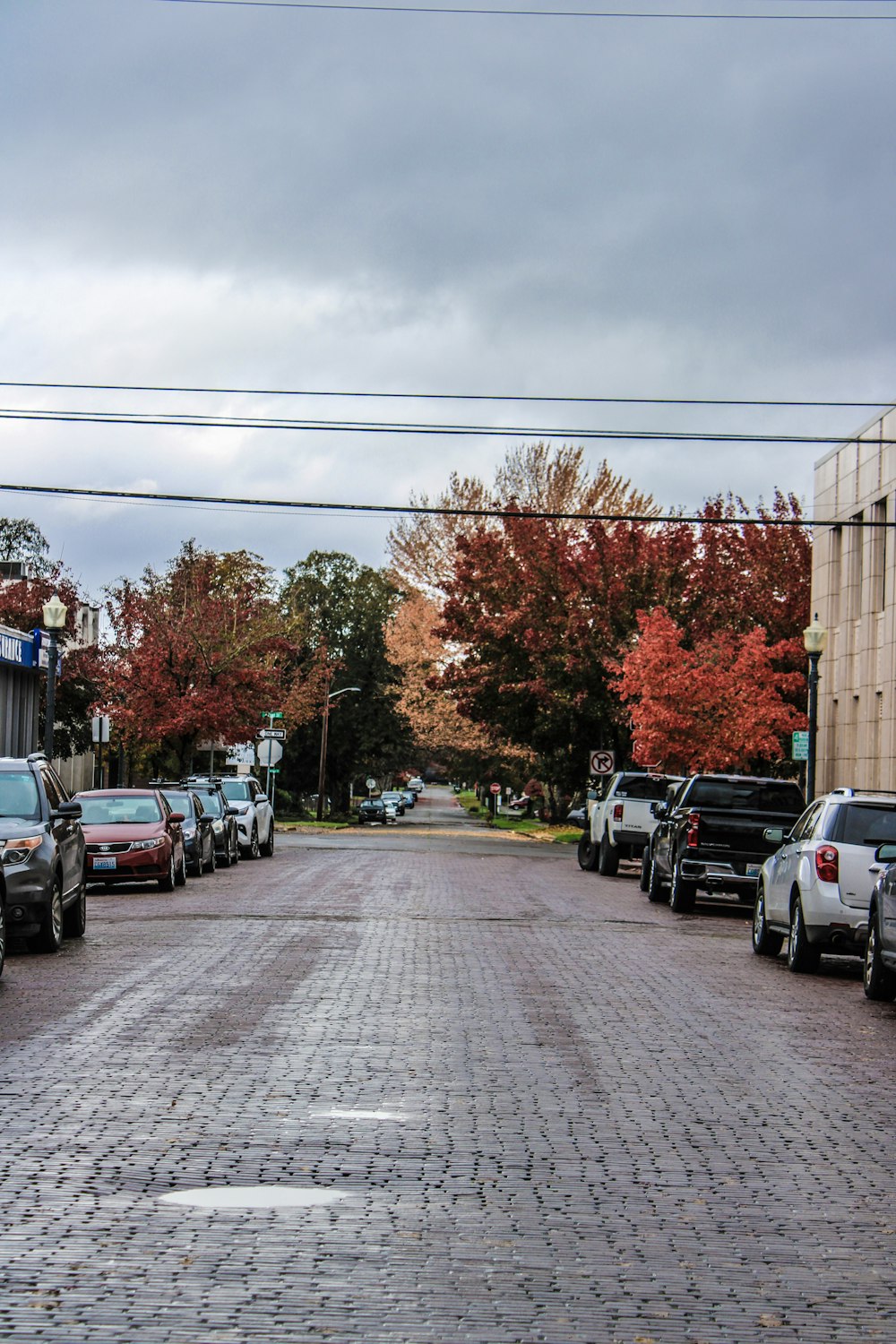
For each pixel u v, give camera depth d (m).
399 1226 6.62
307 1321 5.43
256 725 53.72
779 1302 5.83
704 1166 7.90
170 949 16.73
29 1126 8.33
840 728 40.81
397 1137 8.25
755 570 50.72
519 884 29.89
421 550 68.00
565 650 53.88
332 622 98.00
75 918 17.91
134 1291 5.70
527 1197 7.15
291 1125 8.43
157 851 24.88
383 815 84.81
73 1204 6.82
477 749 76.75
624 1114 9.05
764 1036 12.12
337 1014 12.29
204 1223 6.57
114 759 61.69
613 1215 6.92
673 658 42.91
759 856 23.94
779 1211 7.10
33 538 68.56
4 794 16.88
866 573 38.66
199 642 50.28
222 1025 11.68
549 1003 13.30
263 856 39.22
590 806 36.81
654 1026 12.31
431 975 14.85
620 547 52.56
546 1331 5.42
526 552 54.66
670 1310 5.69
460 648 67.31
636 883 32.19
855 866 16.30
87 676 50.12
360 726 96.38
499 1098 9.34
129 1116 8.60
